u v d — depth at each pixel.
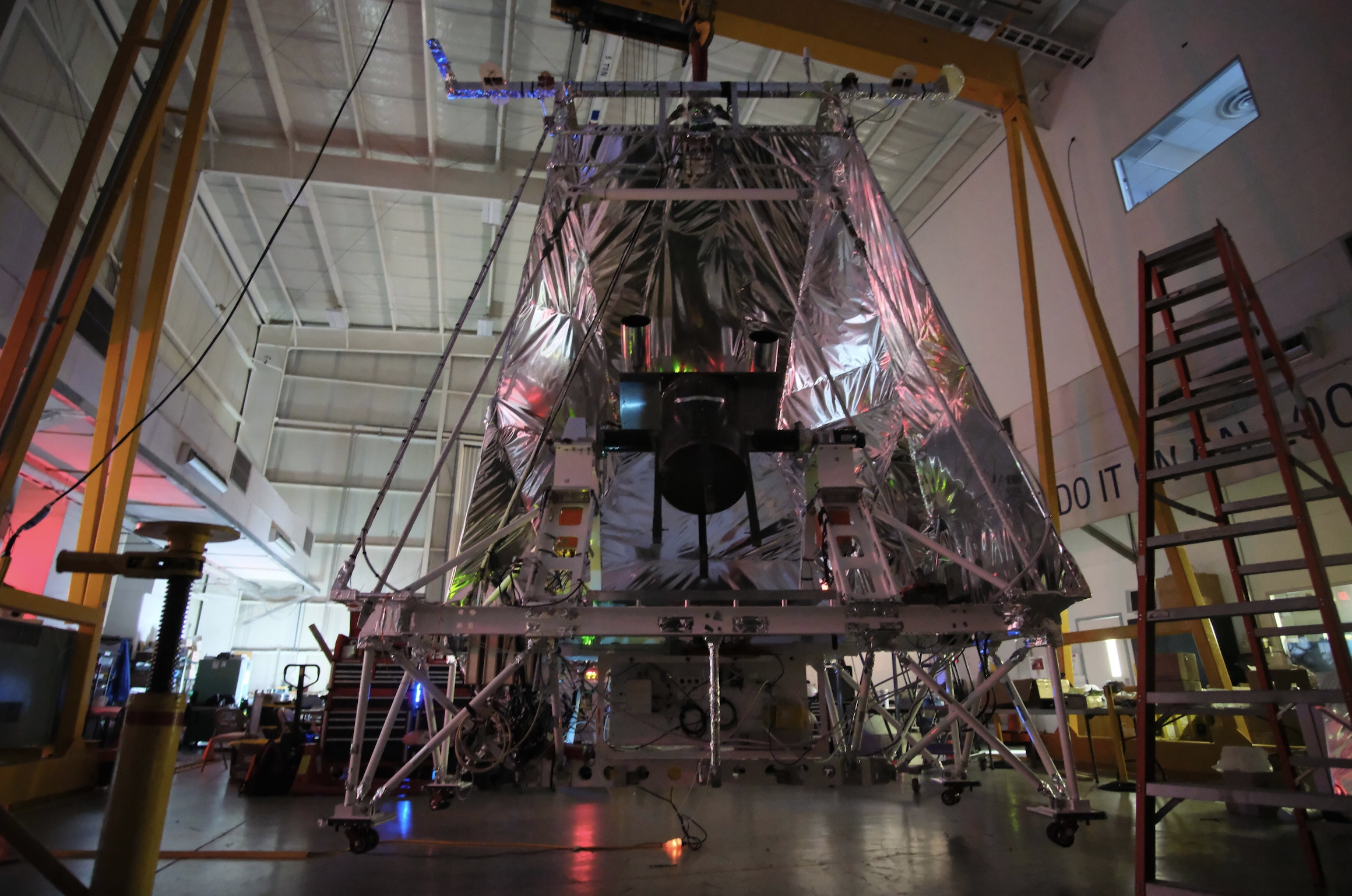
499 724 4.60
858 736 3.66
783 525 4.82
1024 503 3.24
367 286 17.64
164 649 1.59
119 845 1.44
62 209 4.77
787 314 5.30
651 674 4.16
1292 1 7.97
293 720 5.61
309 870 2.73
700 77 5.52
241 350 17.55
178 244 6.50
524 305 3.88
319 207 14.88
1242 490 8.95
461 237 15.78
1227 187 8.48
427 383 19.72
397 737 5.34
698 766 3.63
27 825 3.83
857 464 4.56
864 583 3.40
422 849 3.12
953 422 3.63
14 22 7.82
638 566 4.69
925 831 3.53
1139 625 2.37
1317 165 7.58
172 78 5.07
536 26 10.89
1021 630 3.05
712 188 4.86
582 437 3.42
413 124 13.05
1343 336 7.13
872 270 4.14
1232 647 8.86
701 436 3.53
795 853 3.03
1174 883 2.48
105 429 5.95
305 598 18.45
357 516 18.67
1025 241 9.12
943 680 5.77
